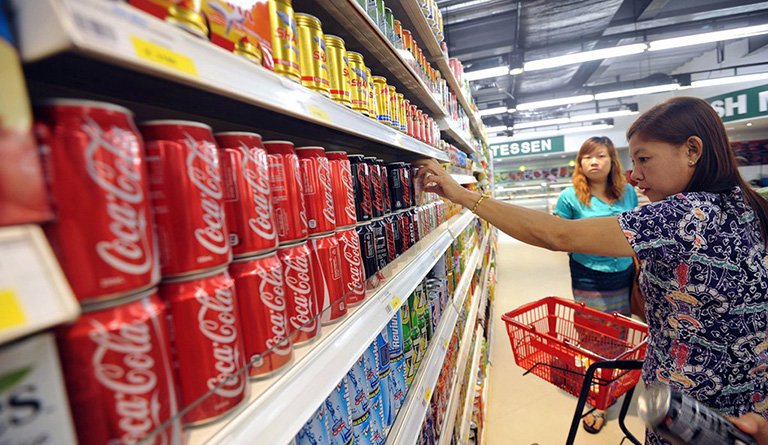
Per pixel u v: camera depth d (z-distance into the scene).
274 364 0.56
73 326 0.33
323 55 0.79
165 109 0.76
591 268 2.69
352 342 0.73
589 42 7.73
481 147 5.52
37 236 0.27
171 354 0.41
